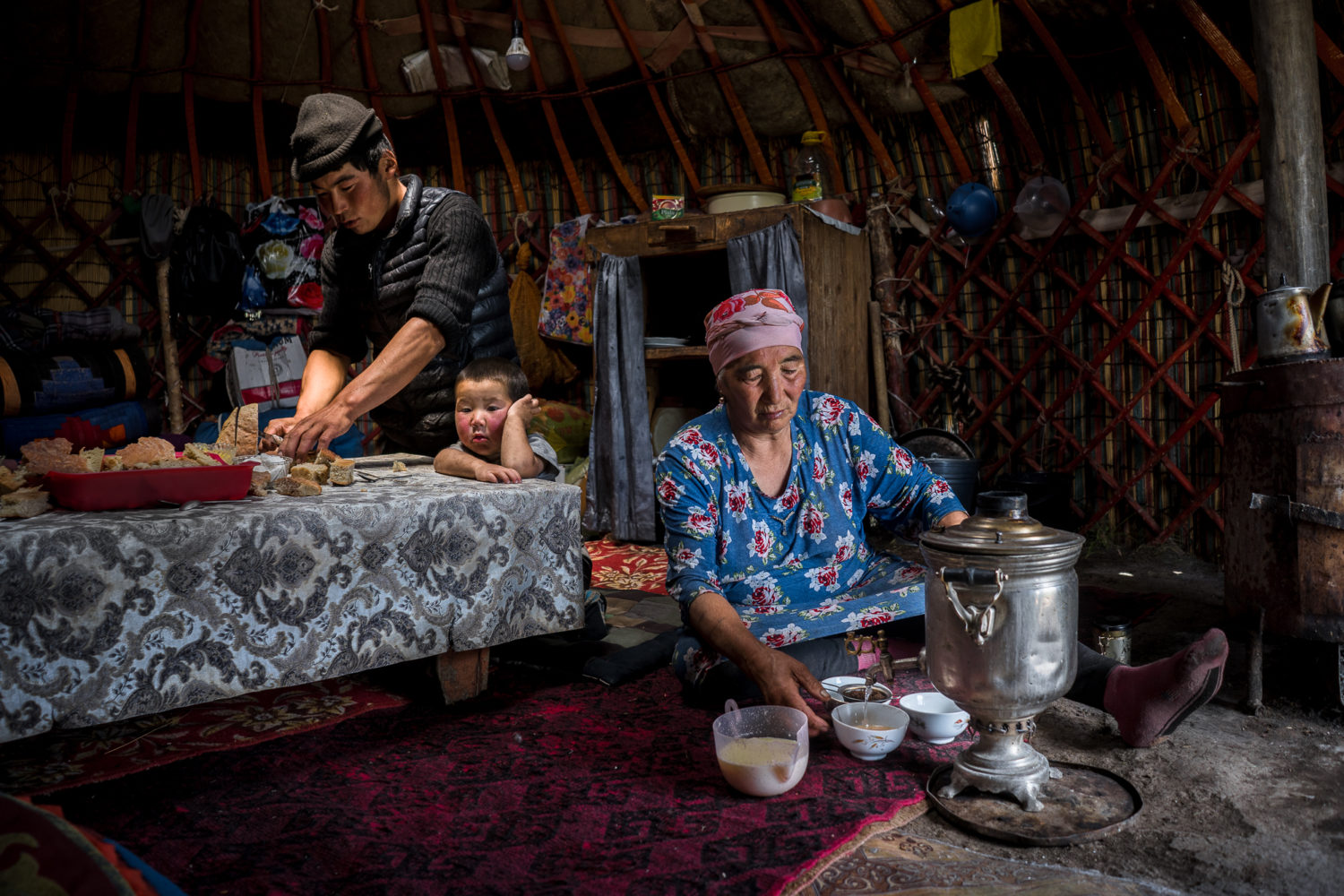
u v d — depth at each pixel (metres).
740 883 1.12
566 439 4.28
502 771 1.50
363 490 1.67
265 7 4.03
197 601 1.32
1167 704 1.43
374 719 1.77
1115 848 1.20
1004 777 1.30
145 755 1.59
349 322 2.38
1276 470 1.65
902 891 1.10
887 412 4.13
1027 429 3.88
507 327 2.37
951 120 3.94
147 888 0.74
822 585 1.81
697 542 1.71
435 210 2.13
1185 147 3.29
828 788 1.39
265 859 1.21
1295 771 1.43
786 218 3.57
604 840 1.24
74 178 4.10
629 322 3.87
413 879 1.15
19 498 1.32
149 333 4.30
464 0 4.21
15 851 0.72
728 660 1.70
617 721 1.73
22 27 3.71
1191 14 3.09
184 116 4.22
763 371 1.65
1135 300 3.53
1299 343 1.72
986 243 3.85
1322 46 2.85
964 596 1.28
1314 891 1.08
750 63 4.03
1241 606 1.73
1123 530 3.59
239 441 1.89
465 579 1.65
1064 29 3.43
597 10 4.15
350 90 4.41
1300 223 2.32
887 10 3.66
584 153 4.71
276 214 4.28
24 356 3.59
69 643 1.20
